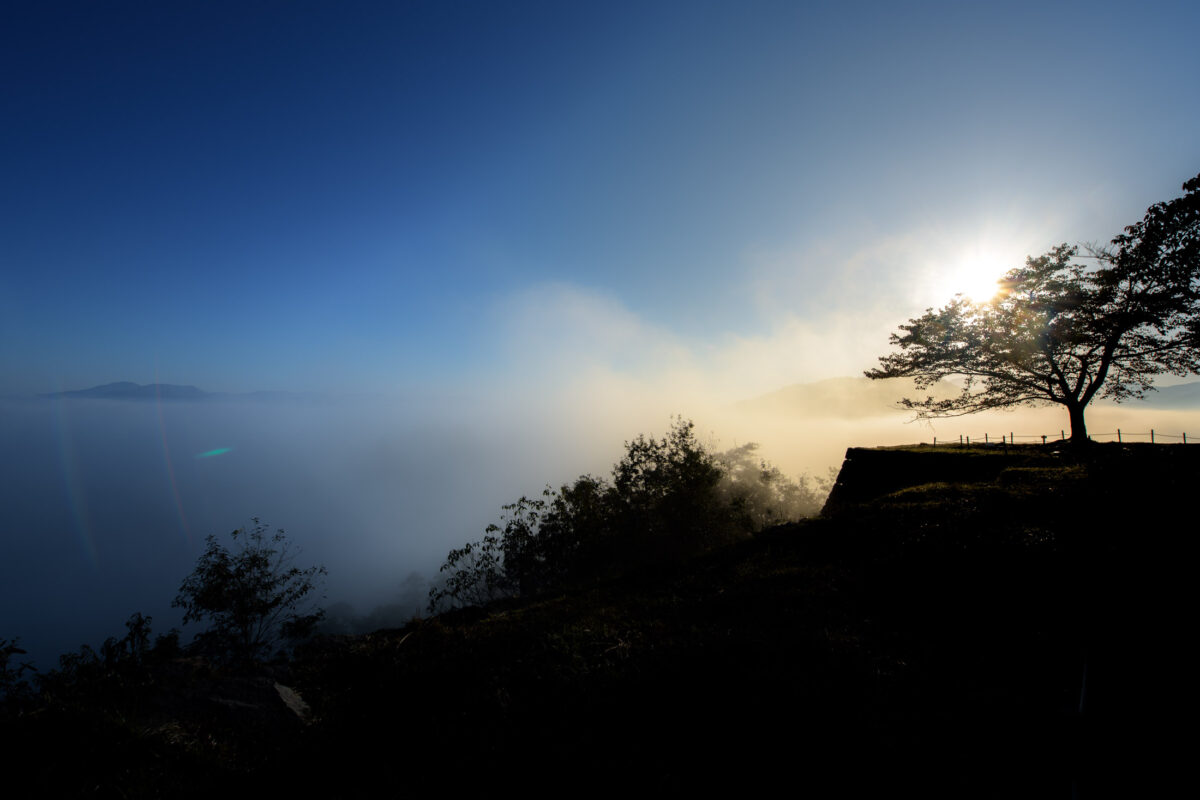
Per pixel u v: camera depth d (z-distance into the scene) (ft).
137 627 29.30
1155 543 25.13
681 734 15.62
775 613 25.44
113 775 16.58
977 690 16.39
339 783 15.61
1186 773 10.85
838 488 72.33
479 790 14.26
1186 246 62.23
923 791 12.48
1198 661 14.92
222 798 15.64
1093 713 13.20
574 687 19.39
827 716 15.69
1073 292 70.74
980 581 25.93
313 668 26.84
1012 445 75.77
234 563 48.14
